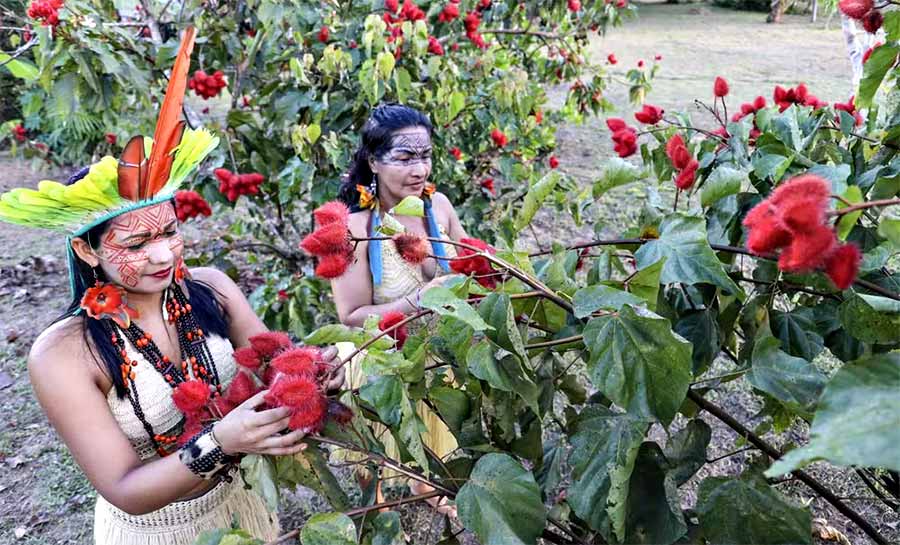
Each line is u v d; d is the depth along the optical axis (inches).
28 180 263.7
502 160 159.9
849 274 26.1
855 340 52.4
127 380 51.1
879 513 90.4
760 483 38.9
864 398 22.4
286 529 96.6
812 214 25.6
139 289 50.3
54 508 103.8
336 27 135.0
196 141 51.6
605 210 214.4
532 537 38.6
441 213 87.7
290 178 116.6
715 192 47.7
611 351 38.5
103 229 47.9
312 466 43.9
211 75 121.2
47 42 101.1
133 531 55.9
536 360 49.9
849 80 388.8
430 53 133.1
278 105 122.2
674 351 37.2
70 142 227.5
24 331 155.9
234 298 62.6
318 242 45.1
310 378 41.5
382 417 41.8
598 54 523.5
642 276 42.6
